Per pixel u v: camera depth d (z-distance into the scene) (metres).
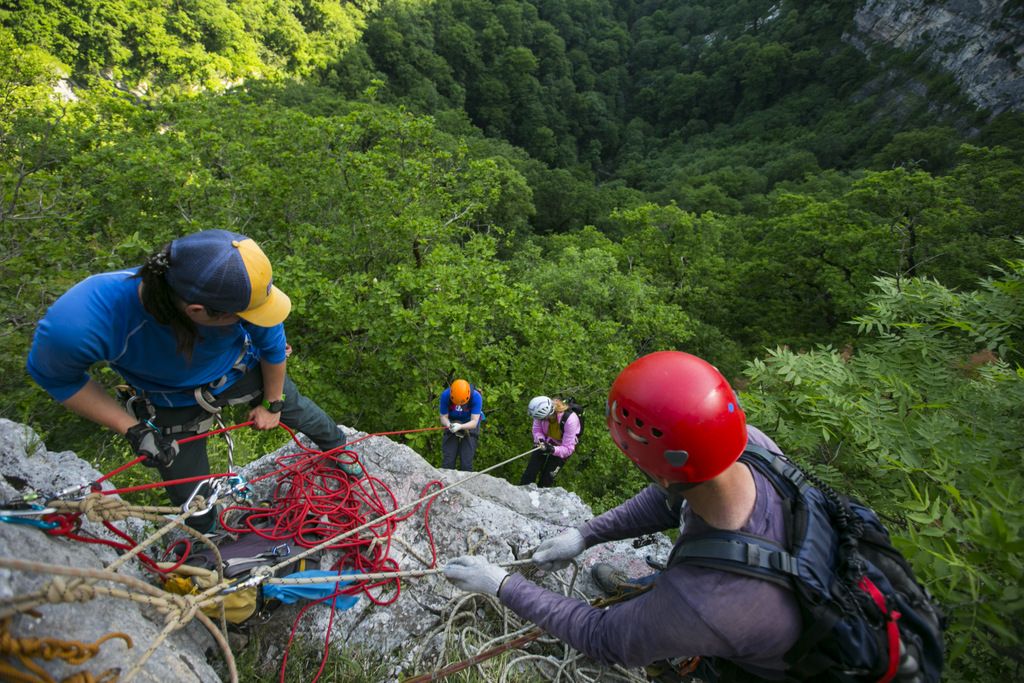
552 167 108.06
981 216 25.45
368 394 10.28
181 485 2.15
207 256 1.59
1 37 12.27
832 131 96.38
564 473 10.62
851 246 24.02
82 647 1.26
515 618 2.52
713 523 1.40
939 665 1.40
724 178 73.56
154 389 1.96
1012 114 74.19
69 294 1.67
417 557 2.50
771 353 4.41
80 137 13.87
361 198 12.98
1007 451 3.24
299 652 2.12
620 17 147.75
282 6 88.44
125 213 11.73
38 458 2.37
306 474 2.56
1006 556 1.99
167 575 1.81
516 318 11.04
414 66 99.69
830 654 1.26
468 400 5.77
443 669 2.19
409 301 12.04
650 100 128.25
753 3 124.06
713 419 1.28
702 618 1.27
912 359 4.27
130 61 67.88
